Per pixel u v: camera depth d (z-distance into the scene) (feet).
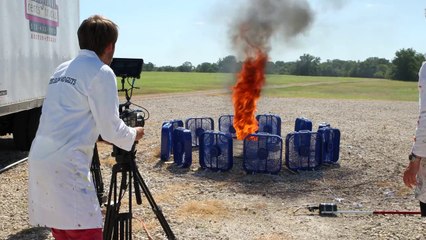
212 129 34.40
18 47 26.53
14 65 25.96
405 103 91.61
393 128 50.93
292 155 27.78
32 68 28.81
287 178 26.58
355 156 33.09
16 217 19.65
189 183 25.30
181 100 91.35
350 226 18.78
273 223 19.17
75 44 37.78
